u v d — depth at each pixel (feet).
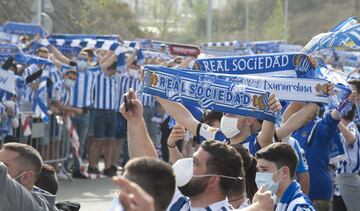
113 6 251.80
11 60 54.80
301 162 31.50
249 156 25.59
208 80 28.12
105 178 66.08
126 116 24.79
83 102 65.26
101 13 204.95
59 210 26.43
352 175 38.99
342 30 35.58
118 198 14.29
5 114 55.21
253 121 28.84
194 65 32.17
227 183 21.59
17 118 56.08
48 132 61.36
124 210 14.16
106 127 66.74
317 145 34.53
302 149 33.50
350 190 38.88
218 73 30.71
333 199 39.73
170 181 16.17
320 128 34.53
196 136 29.66
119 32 214.28
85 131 65.57
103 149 73.67
